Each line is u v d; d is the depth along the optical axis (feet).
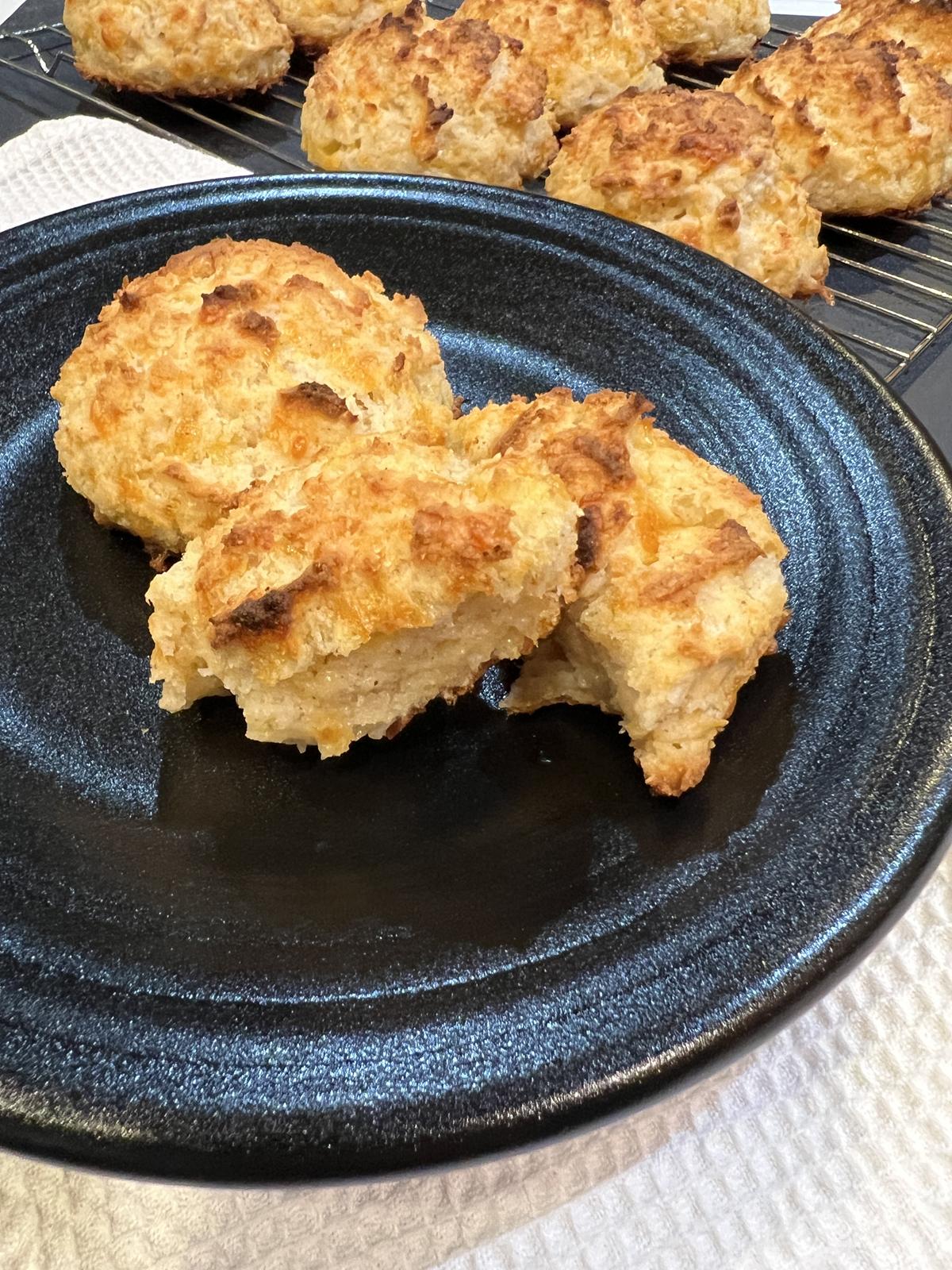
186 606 0.47
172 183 0.90
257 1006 0.37
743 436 0.59
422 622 0.44
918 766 0.42
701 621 0.46
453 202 0.72
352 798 0.47
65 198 0.89
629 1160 0.41
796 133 0.92
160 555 0.57
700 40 1.12
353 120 0.92
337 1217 0.39
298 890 0.43
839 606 0.50
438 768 0.47
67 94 1.15
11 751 0.48
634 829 0.44
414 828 0.45
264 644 0.44
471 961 0.39
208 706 0.50
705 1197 0.40
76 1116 0.33
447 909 0.42
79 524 0.58
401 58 0.91
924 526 0.51
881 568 0.51
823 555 0.53
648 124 0.85
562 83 1.00
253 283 0.59
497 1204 0.40
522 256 0.69
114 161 0.92
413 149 0.89
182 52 1.04
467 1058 0.35
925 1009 0.44
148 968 0.39
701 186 0.81
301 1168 0.33
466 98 0.90
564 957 0.39
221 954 0.40
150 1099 0.33
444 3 1.29
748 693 0.48
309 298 0.58
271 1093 0.34
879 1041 0.43
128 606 0.55
